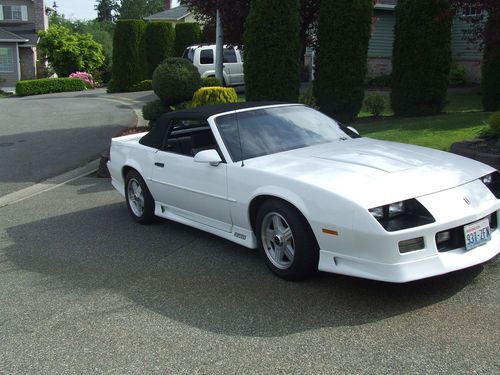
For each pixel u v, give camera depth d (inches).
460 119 442.6
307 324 155.4
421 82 493.0
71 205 323.0
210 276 196.9
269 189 182.5
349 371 131.1
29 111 855.7
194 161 214.5
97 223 279.9
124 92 1217.4
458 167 181.9
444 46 488.1
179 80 472.7
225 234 215.3
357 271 161.3
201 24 634.8
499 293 166.1
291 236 182.1
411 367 130.8
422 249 155.8
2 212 316.5
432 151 202.8
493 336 142.3
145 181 257.4
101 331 160.2
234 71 919.0
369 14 469.4
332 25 469.7
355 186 164.7
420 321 152.5
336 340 145.5
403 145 214.1
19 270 217.3
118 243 243.9
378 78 919.0
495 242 172.6
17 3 1753.2
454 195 164.1
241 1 481.7
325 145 213.9
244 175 195.2
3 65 1589.6
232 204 202.1
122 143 278.8
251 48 446.6
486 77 523.5
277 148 212.2
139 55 1227.2
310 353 140.2
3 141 578.6
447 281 176.1
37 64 1724.9
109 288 192.5
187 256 220.4
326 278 186.4
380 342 142.9
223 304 172.7
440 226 156.1
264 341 148.0
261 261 208.8
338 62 472.4
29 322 169.2
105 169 398.0
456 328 147.4
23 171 435.5
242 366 136.6
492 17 372.8
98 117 733.9
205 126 231.1
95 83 1636.3
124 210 304.0
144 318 166.7
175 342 151.0
